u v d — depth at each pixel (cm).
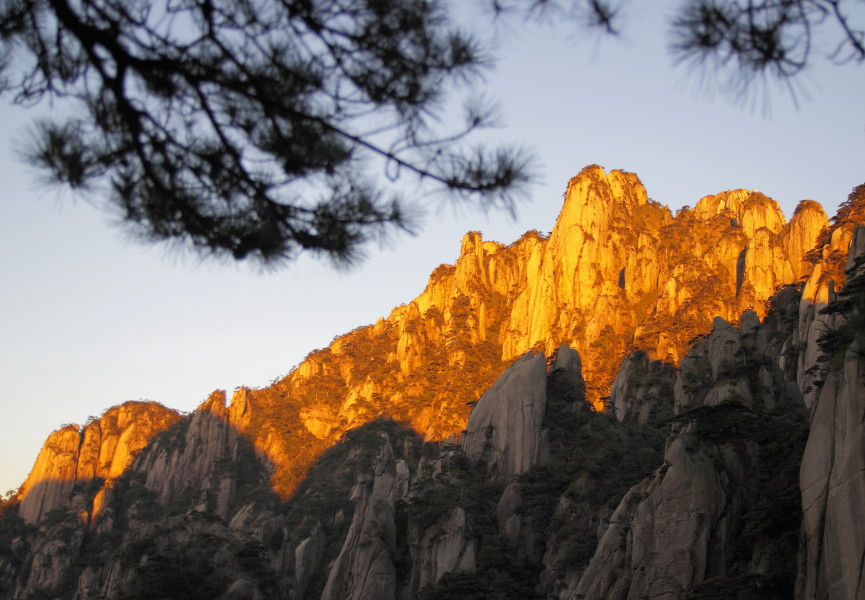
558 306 16975
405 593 8675
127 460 18775
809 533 4488
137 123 1378
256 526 12950
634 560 5803
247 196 1415
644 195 19512
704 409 6112
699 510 5706
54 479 17725
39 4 1365
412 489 10050
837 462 4425
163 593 7175
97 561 15138
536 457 9494
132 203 1366
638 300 16400
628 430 9800
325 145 1390
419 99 1404
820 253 11712
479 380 16425
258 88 1374
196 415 17962
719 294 14462
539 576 8194
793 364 9125
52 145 1291
